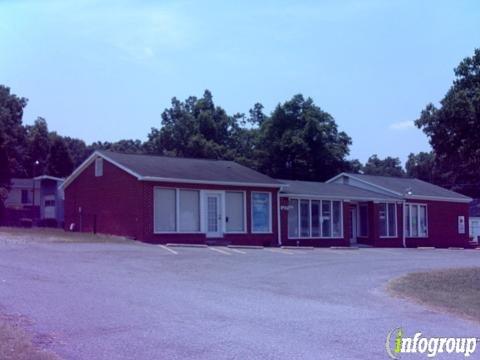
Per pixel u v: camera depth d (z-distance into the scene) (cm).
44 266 1773
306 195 3503
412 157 8050
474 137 1989
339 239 3675
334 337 1060
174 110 6147
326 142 5700
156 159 3278
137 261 2058
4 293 1300
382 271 2128
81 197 3284
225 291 1530
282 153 5619
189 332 1048
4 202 5088
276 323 1157
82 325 1063
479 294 1678
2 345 870
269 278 1831
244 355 916
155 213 2894
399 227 4069
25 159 6662
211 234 3078
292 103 5728
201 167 3331
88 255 2119
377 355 951
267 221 3322
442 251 3516
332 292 1602
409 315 1325
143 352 914
